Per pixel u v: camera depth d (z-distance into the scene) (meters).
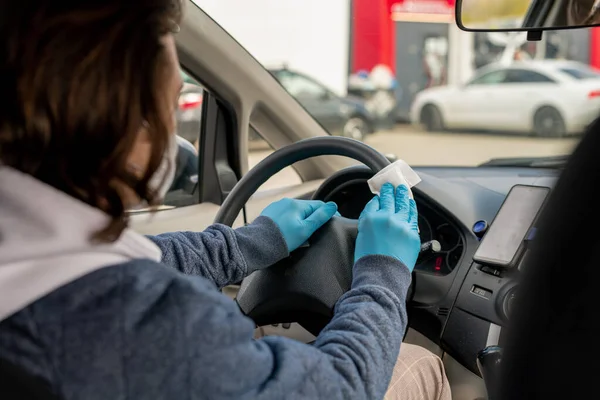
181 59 1.98
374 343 0.83
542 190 1.52
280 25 12.83
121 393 0.65
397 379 1.18
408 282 0.96
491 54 14.29
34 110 0.64
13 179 0.67
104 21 0.65
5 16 0.65
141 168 0.72
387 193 1.10
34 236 0.65
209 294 0.71
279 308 1.25
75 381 0.64
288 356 0.75
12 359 0.64
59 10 0.64
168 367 0.67
